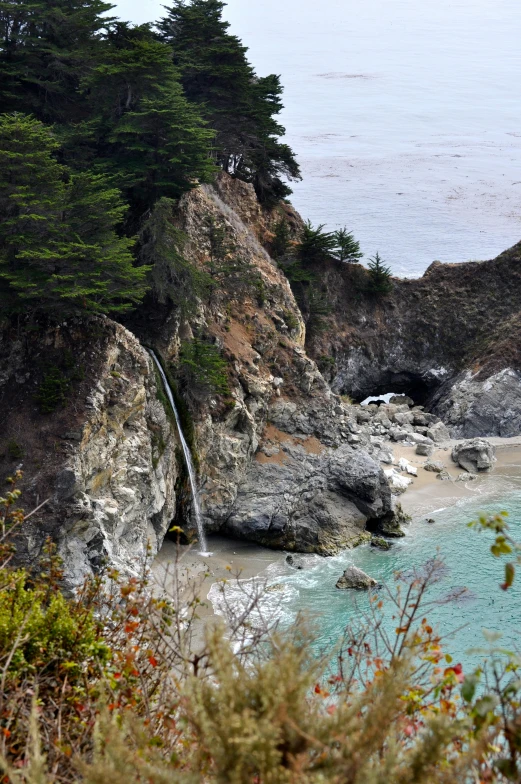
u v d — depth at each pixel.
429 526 60.66
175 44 77.94
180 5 81.19
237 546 56.94
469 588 47.03
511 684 10.48
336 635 42.16
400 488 67.06
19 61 62.50
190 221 63.62
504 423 86.62
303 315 86.06
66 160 59.47
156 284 55.53
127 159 59.81
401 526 60.34
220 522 57.44
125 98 64.06
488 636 10.79
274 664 9.78
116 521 47.41
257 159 82.81
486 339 97.50
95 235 48.12
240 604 46.38
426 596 45.41
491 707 10.21
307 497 59.59
